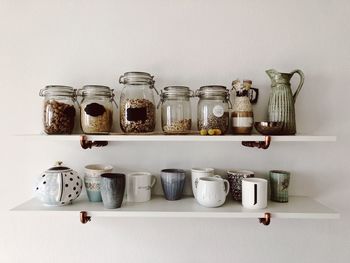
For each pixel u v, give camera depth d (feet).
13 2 3.28
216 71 3.28
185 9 3.29
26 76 3.28
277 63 3.28
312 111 3.29
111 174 2.92
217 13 3.29
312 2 3.29
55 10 3.29
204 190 2.82
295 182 3.33
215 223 3.36
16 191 3.32
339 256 3.35
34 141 3.32
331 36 3.29
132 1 3.29
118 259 3.36
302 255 3.36
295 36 3.29
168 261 3.37
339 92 3.29
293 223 3.35
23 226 3.34
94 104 2.82
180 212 2.72
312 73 3.28
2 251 3.34
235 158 3.32
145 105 2.83
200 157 3.32
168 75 3.29
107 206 2.79
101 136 2.68
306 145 3.32
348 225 3.34
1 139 3.30
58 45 3.29
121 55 3.29
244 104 2.88
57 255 3.35
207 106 2.90
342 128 3.30
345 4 3.29
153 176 3.24
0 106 3.29
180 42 3.28
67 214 2.71
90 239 3.35
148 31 3.29
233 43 3.28
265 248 3.35
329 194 3.32
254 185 2.80
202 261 3.36
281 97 2.92
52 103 2.83
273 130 2.72
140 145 3.32
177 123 2.85
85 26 3.29
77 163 3.32
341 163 3.32
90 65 3.28
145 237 3.36
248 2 3.29
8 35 3.28
